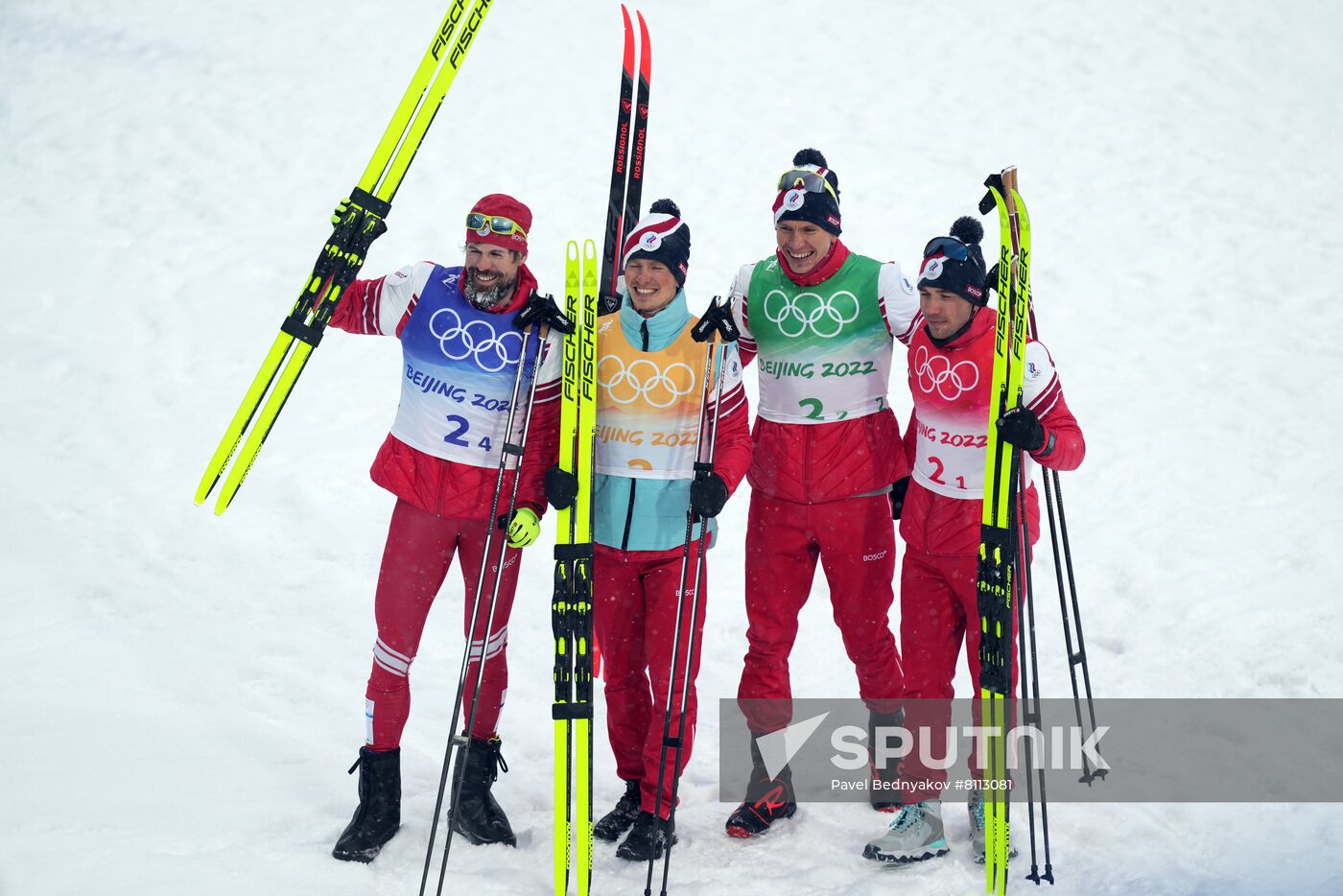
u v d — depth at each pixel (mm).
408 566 13539
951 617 13898
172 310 33281
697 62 49406
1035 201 40781
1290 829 14164
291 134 43781
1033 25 52156
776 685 14570
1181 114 46281
